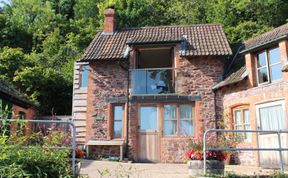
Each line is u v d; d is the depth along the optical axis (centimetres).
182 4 3375
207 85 1455
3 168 487
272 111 1161
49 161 559
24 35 3559
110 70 1534
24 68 2444
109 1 3319
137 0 3241
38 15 4253
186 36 1638
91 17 3888
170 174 906
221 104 1420
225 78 1440
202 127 1405
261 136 1201
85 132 1541
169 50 1628
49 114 2408
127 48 1560
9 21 3550
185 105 1473
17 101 1429
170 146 1423
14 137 577
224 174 792
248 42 1622
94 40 1697
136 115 1468
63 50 3231
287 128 1082
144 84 1499
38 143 650
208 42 1558
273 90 1159
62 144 757
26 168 525
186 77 1476
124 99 1484
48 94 2416
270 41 1170
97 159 1409
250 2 2708
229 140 991
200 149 872
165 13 3306
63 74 2630
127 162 1362
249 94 1268
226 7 2814
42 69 2448
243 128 1293
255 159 1214
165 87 1495
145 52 1669
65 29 3778
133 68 1528
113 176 815
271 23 2620
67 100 2505
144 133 1455
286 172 854
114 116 1499
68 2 4594
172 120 1460
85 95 1619
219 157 834
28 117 1720
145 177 835
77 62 1677
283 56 1134
